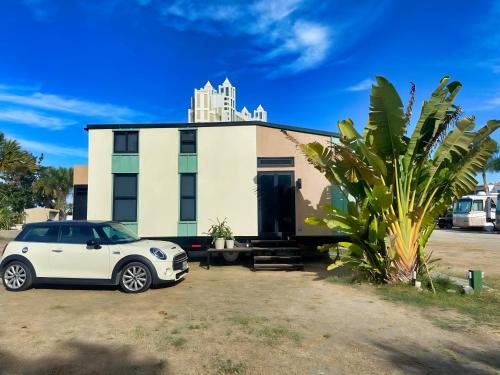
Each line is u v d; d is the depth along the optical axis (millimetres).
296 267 12492
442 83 9328
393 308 7668
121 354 5223
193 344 5590
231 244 13273
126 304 7953
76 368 4781
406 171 9625
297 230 14086
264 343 5648
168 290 9383
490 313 7301
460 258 15422
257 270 12531
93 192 14141
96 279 9219
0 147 22562
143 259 9180
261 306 7797
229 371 4695
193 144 14375
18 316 7047
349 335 6035
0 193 27859
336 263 10172
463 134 9398
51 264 9312
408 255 9672
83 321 6715
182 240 13953
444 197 9688
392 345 5613
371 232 9734
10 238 24672
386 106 9117
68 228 9648
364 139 10422
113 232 9828
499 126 9016
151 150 14312
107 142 14297
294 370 4727
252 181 14203
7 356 5156
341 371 4703
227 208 14125
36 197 50031
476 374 4641
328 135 14859
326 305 7891
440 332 6215
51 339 5801
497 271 12188
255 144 14297
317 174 14273
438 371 4719
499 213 30891
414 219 9609
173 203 14148
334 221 10109
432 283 9312
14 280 9367
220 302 8125
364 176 9609
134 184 14258
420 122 9477
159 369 4754
